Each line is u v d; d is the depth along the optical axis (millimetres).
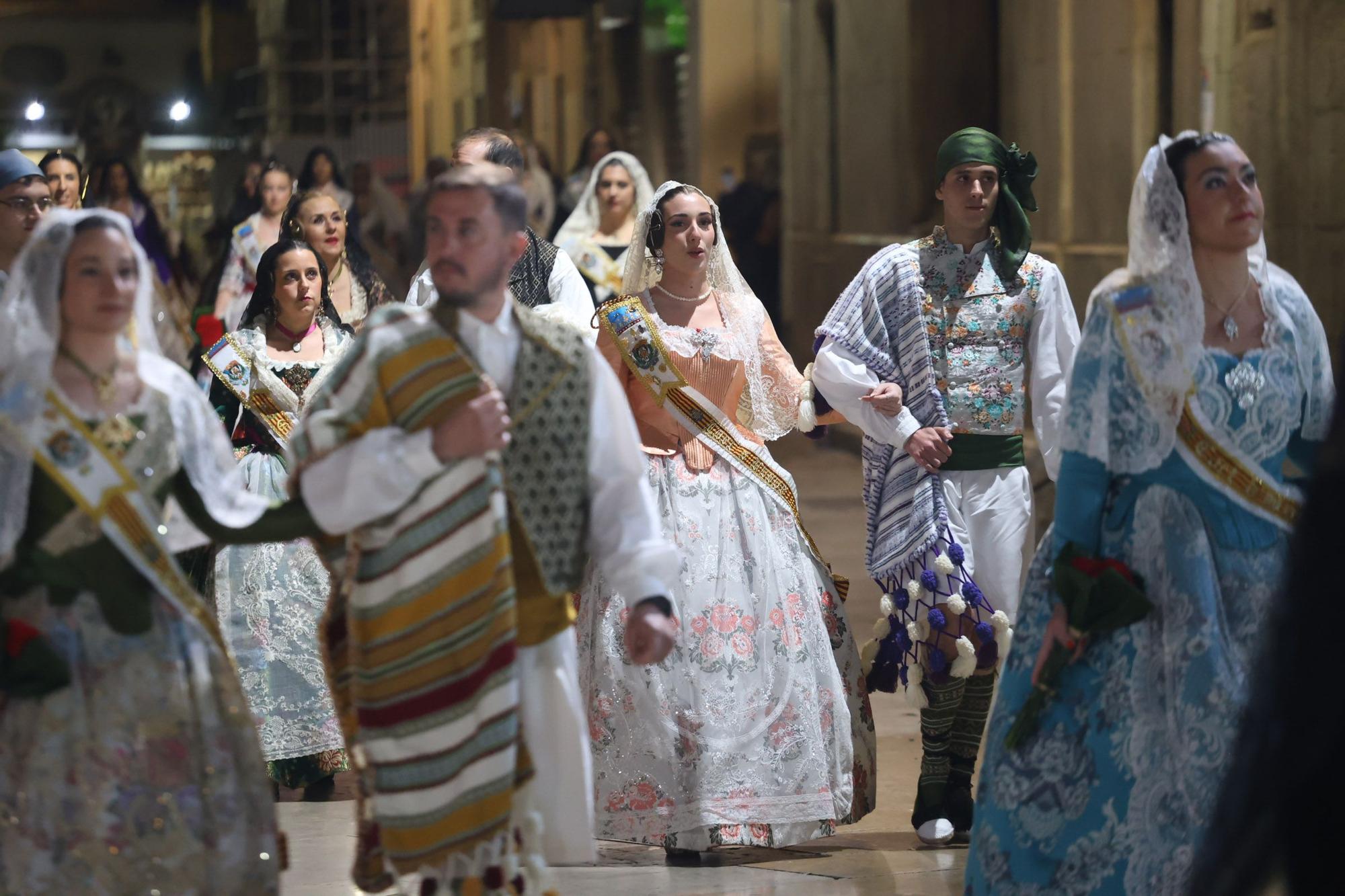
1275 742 5172
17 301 8727
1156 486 9555
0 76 124812
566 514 8914
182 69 127312
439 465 8461
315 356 15070
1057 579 9414
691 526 13094
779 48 49125
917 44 34344
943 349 13445
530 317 8992
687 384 13227
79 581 8773
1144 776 9383
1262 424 9523
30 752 8688
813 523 27344
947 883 12148
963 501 13414
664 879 12328
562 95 72438
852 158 39531
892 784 14969
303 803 14734
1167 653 9406
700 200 13383
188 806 8805
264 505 9055
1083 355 9617
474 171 8719
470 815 8531
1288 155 20984
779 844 12820
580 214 22000
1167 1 25438
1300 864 5105
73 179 18422
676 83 57188
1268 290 9711
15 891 8602
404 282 40250
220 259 27562
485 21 81000
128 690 8773
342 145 78875
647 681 12805
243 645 14570
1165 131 25641
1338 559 5094
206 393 15141
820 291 42188
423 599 8523
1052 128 29516
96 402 8852
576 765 9000
